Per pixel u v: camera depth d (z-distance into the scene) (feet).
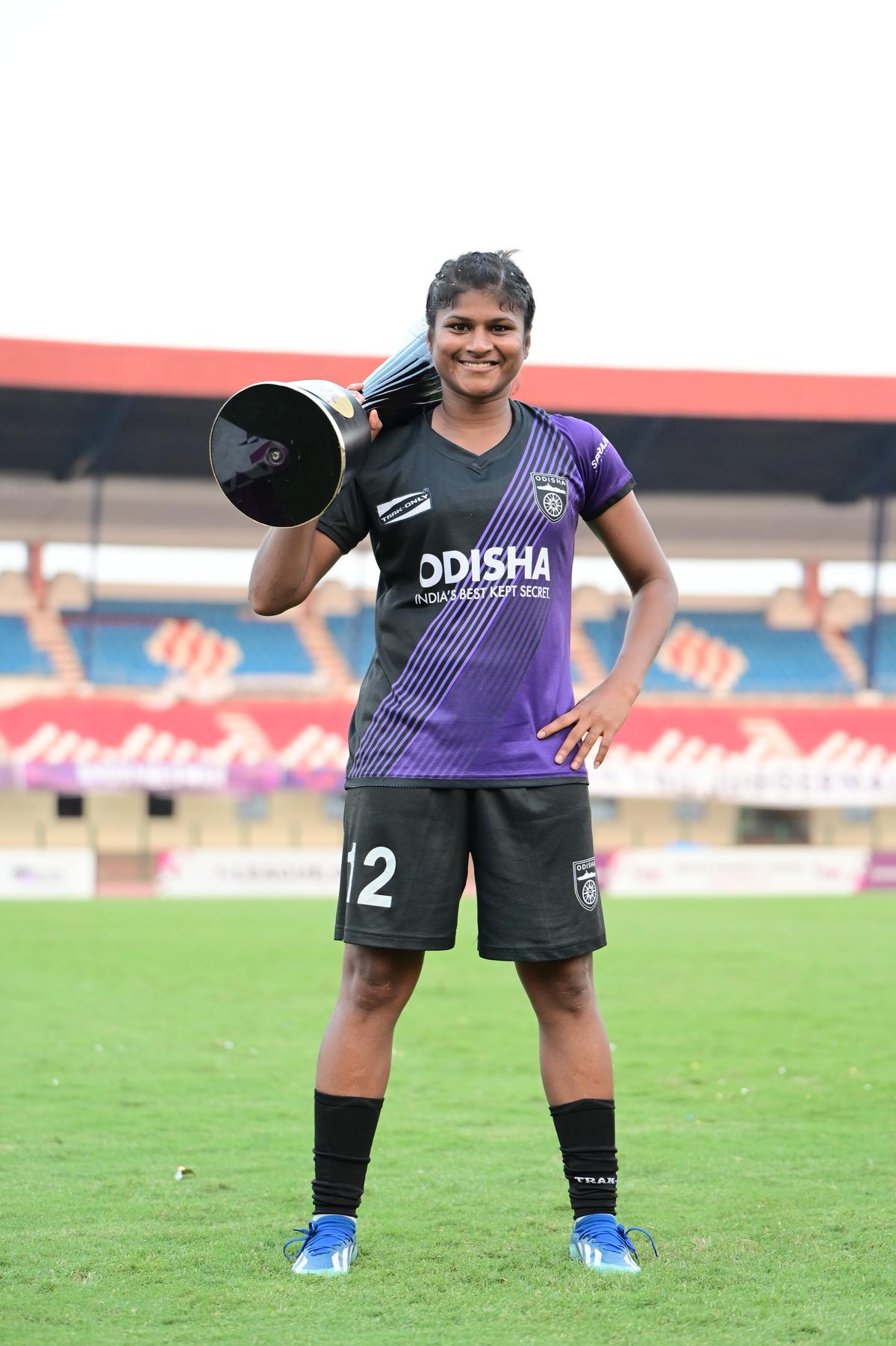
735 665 117.91
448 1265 10.69
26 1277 10.33
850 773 105.09
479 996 32.78
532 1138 16.43
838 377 98.68
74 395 94.27
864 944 48.80
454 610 10.94
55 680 109.50
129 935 53.11
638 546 11.86
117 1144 16.08
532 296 11.22
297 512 10.41
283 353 93.09
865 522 122.21
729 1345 8.80
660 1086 20.47
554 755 11.02
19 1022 28.60
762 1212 12.38
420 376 11.30
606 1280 10.26
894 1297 9.79
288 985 36.14
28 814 102.32
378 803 10.95
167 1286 10.12
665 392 98.02
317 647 115.85
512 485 11.05
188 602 117.08
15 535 114.21
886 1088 20.24
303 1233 11.18
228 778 99.45
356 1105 11.00
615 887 90.89
